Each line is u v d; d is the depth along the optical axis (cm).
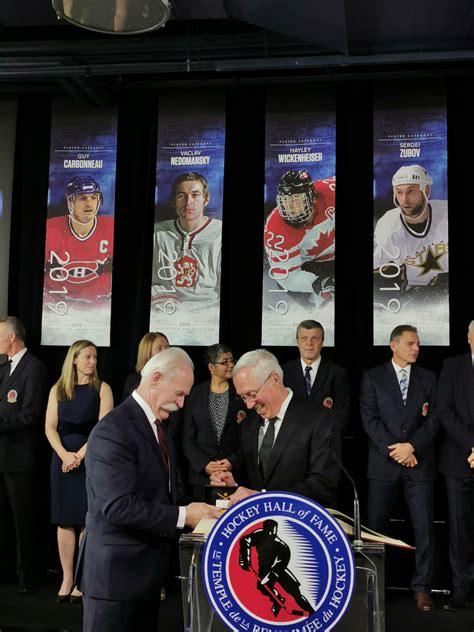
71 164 582
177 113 578
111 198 576
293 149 563
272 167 564
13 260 602
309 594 212
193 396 504
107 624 243
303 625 211
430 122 550
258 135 591
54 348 585
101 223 575
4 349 523
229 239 593
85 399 493
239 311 577
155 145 599
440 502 527
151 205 596
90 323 567
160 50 545
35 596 500
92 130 585
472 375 474
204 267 563
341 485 535
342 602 211
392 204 547
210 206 567
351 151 579
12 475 516
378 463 479
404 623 440
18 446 516
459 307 557
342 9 463
